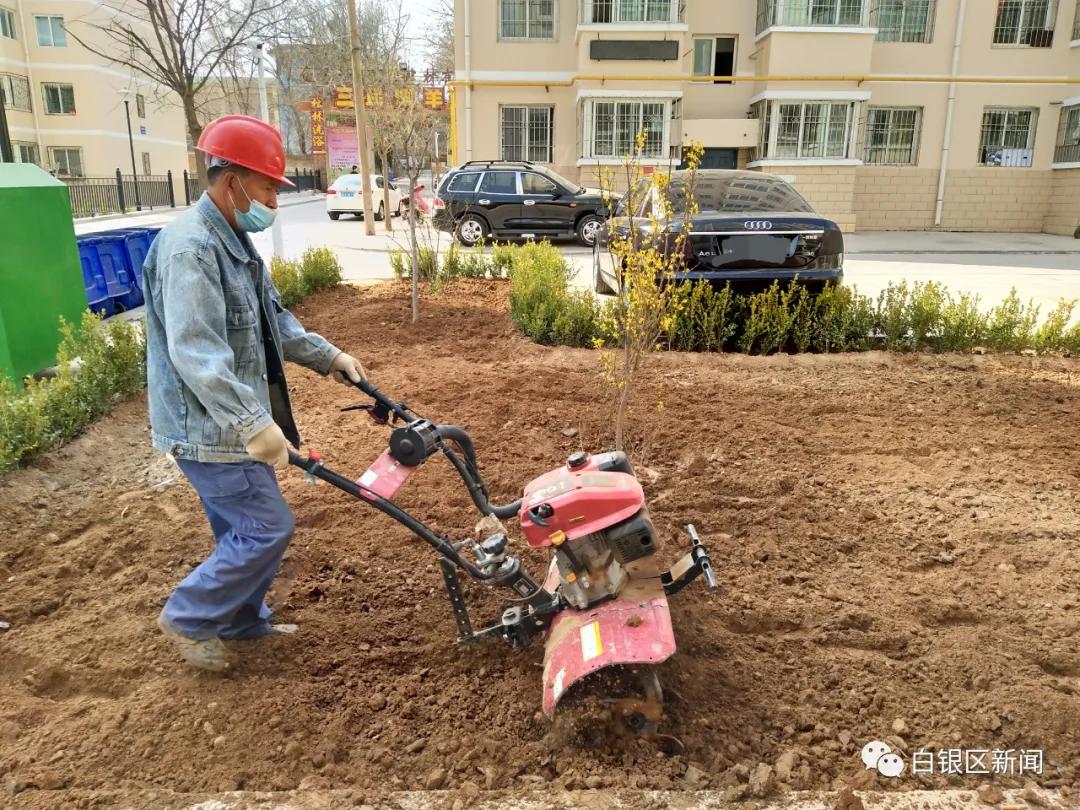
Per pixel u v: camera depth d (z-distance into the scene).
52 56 37.84
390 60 21.61
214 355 2.55
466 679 3.03
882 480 4.72
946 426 5.64
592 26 22.56
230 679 2.99
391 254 13.67
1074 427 5.60
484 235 19.14
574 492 2.65
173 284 2.57
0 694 2.93
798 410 5.97
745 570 3.74
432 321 9.28
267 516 2.87
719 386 6.52
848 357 7.40
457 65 23.56
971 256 17.47
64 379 5.66
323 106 43.44
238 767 2.55
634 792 2.38
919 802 2.35
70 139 38.97
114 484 4.90
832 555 3.88
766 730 2.74
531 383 6.54
